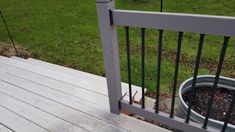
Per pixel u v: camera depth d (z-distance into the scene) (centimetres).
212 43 371
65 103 209
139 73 302
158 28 127
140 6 538
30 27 499
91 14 543
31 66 287
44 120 192
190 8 512
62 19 528
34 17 557
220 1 538
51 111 201
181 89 185
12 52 387
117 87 173
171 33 412
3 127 189
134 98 210
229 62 318
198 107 182
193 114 161
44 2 668
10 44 423
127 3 562
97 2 137
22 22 532
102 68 322
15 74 268
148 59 334
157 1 565
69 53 375
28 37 449
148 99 227
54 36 445
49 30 475
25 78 257
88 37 428
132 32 429
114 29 147
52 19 534
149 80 284
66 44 407
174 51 353
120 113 190
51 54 375
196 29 115
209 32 112
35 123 189
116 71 164
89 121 185
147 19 128
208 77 194
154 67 312
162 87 268
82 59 353
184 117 170
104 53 157
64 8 602
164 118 162
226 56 333
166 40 388
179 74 293
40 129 183
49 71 270
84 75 255
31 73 268
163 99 241
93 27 470
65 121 188
